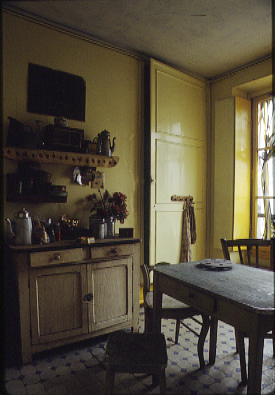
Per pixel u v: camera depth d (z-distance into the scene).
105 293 2.54
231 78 4.29
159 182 3.91
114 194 3.23
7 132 2.75
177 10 2.87
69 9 2.83
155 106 3.85
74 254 2.37
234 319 1.51
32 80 2.92
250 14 2.94
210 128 4.60
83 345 2.53
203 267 2.18
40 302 2.24
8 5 2.72
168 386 1.91
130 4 2.77
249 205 4.41
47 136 2.81
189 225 4.23
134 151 3.77
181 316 2.12
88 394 1.86
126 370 1.47
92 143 3.16
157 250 3.91
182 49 3.67
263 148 4.27
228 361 2.21
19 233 2.37
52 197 2.77
